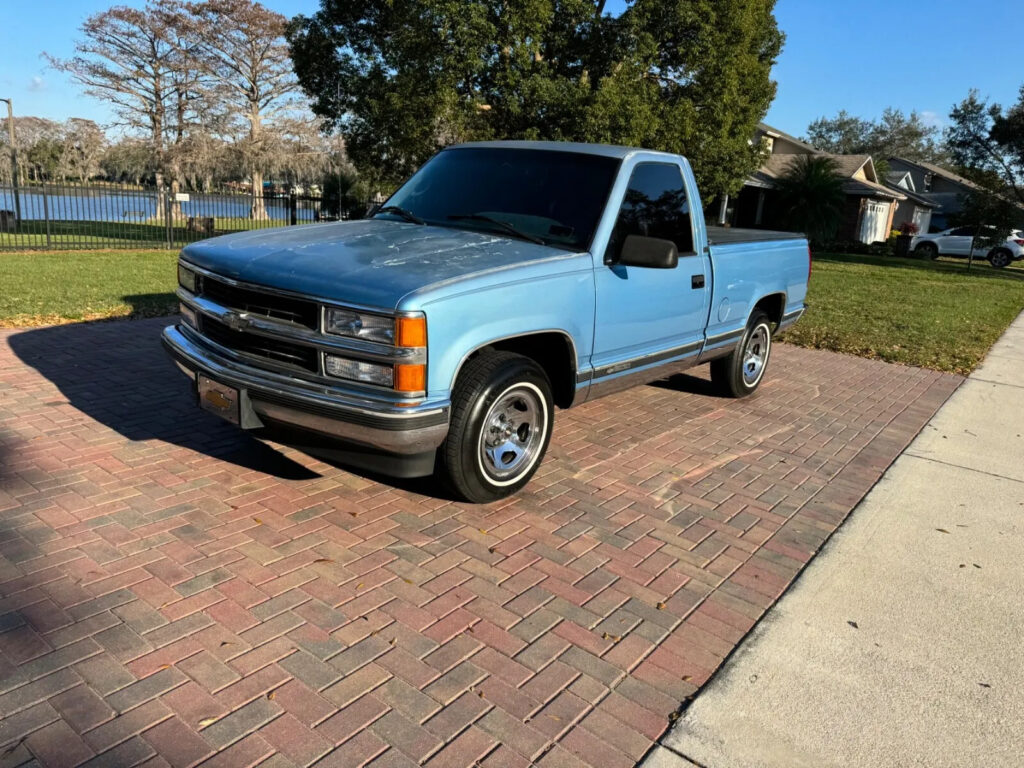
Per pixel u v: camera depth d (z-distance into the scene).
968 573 3.88
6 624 2.90
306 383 3.60
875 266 25.89
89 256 16.16
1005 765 2.54
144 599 3.13
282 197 24.45
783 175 33.16
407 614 3.17
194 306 4.14
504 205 4.74
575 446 5.41
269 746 2.39
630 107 16.86
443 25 16.45
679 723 2.65
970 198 27.61
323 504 4.13
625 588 3.52
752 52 20.59
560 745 2.50
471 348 3.67
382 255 3.90
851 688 2.90
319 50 20.22
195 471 4.45
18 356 6.84
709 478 4.97
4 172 41.44
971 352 10.05
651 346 5.11
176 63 42.75
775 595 3.55
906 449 5.84
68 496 4.02
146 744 2.37
